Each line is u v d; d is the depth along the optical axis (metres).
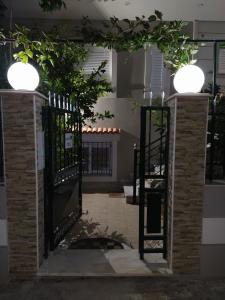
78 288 3.70
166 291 3.66
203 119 3.74
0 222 3.85
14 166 3.77
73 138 5.80
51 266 4.15
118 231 6.03
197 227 3.92
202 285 3.80
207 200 3.88
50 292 3.62
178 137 3.76
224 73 9.55
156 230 4.38
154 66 10.26
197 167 3.82
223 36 9.74
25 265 3.90
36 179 3.80
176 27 4.58
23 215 3.84
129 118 10.48
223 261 3.99
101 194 9.47
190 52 4.62
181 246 3.94
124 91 10.39
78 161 6.30
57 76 5.97
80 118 6.26
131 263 4.27
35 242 3.88
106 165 10.45
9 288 3.72
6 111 3.69
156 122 8.06
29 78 3.68
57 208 4.82
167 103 4.40
